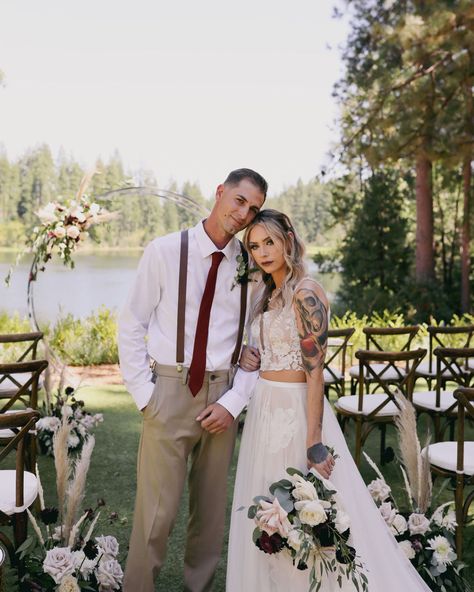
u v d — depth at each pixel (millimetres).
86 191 5098
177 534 3330
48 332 8719
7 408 3502
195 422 2350
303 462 2275
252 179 2275
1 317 9039
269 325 2309
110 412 5859
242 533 2346
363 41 12750
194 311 2332
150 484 2352
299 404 2291
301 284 2221
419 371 5469
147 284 2338
